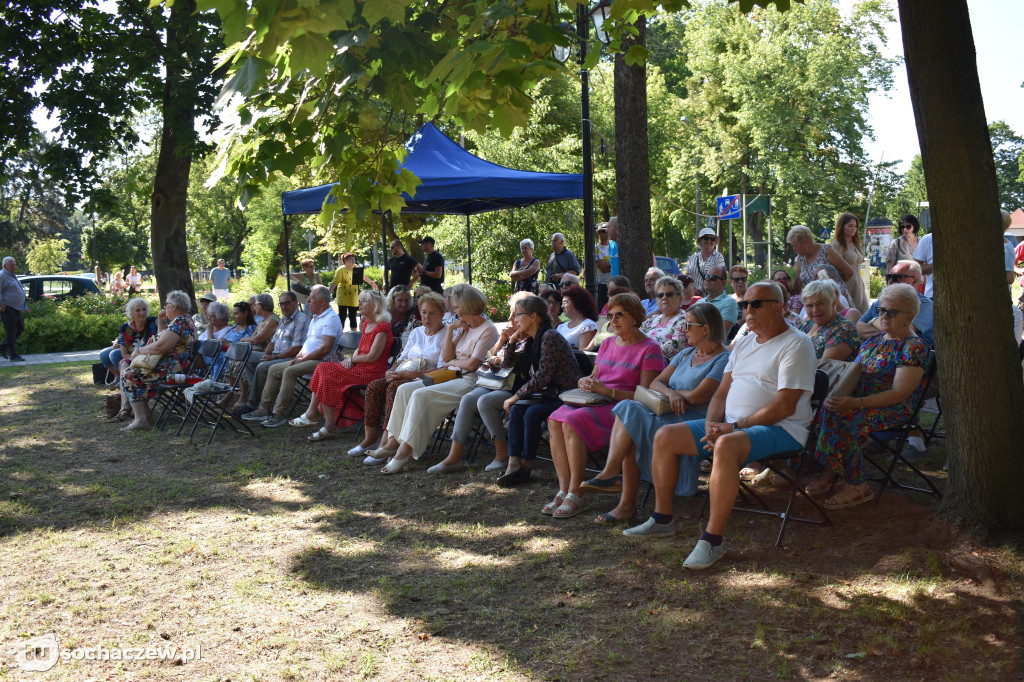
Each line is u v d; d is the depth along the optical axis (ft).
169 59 48.78
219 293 103.60
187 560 16.02
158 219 53.72
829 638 11.60
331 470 22.66
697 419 16.43
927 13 13.66
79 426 30.07
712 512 14.35
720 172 127.75
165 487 21.52
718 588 13.38
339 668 11.46
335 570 15.25
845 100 120.67
